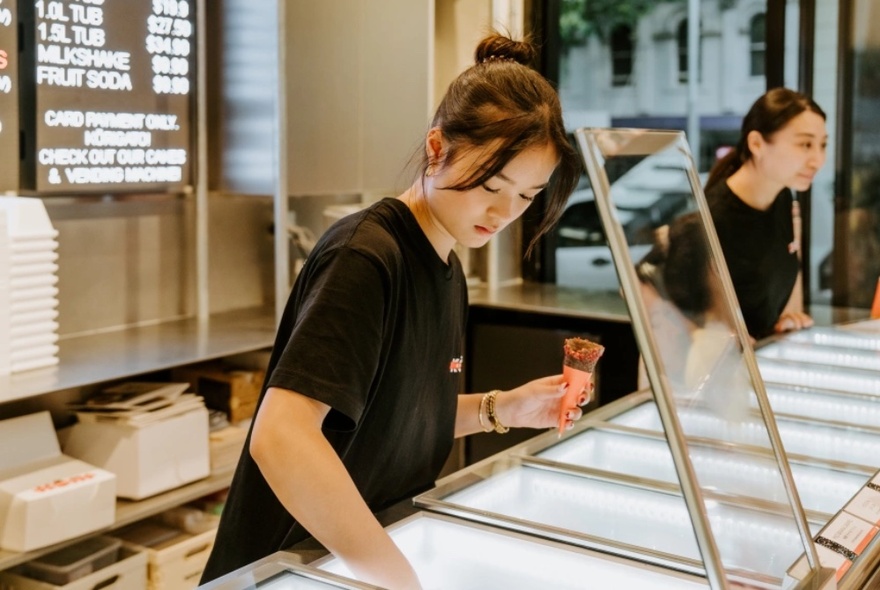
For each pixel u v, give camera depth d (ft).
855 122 13.21
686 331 3.66
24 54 9.46
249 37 11.06
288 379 3.96
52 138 9.61
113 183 10.30
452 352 5.03
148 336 10.59
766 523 3.77
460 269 5.16
